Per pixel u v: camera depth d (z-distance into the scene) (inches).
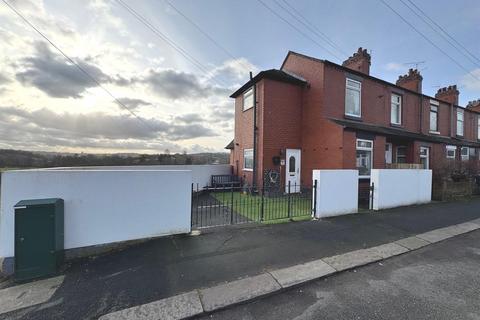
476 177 505.7
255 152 497.4
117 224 192.7
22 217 147.9
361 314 118.5
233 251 189.0
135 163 741.9
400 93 573.3
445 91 746.8
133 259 174.7
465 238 234.7
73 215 178.7
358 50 555.5
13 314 118.1
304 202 392.8
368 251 193.9
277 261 173.3
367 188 399.2
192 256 179.5
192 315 117.8
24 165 523.2
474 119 797.2
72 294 133.6
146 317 116.0
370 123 518.9
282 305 127.3
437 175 457.1
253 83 507.2
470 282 149.5
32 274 149.8
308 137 487.5
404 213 319.3
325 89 458.0
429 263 177.5
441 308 123.2
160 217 209.3
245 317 118.1
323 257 181.2
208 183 593.3
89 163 633.6
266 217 293.9
